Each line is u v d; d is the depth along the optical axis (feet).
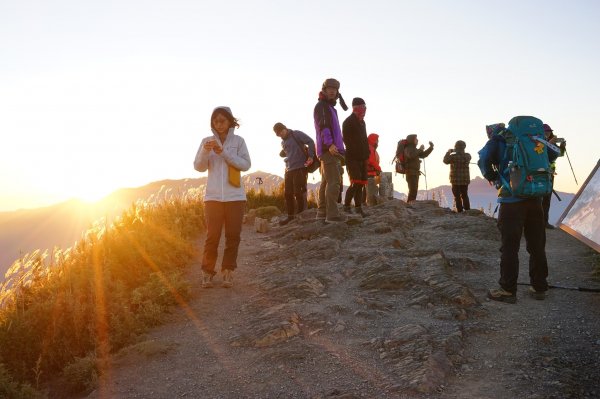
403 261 22.36
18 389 13.62
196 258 25.46
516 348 14.23
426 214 35.94
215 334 16.37
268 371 13.60
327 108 27.71
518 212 17.60
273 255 25.14
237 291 20.38
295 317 16.61
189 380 13.50
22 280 19.01
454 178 41.91
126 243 23.09
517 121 17.67
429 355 13.51
